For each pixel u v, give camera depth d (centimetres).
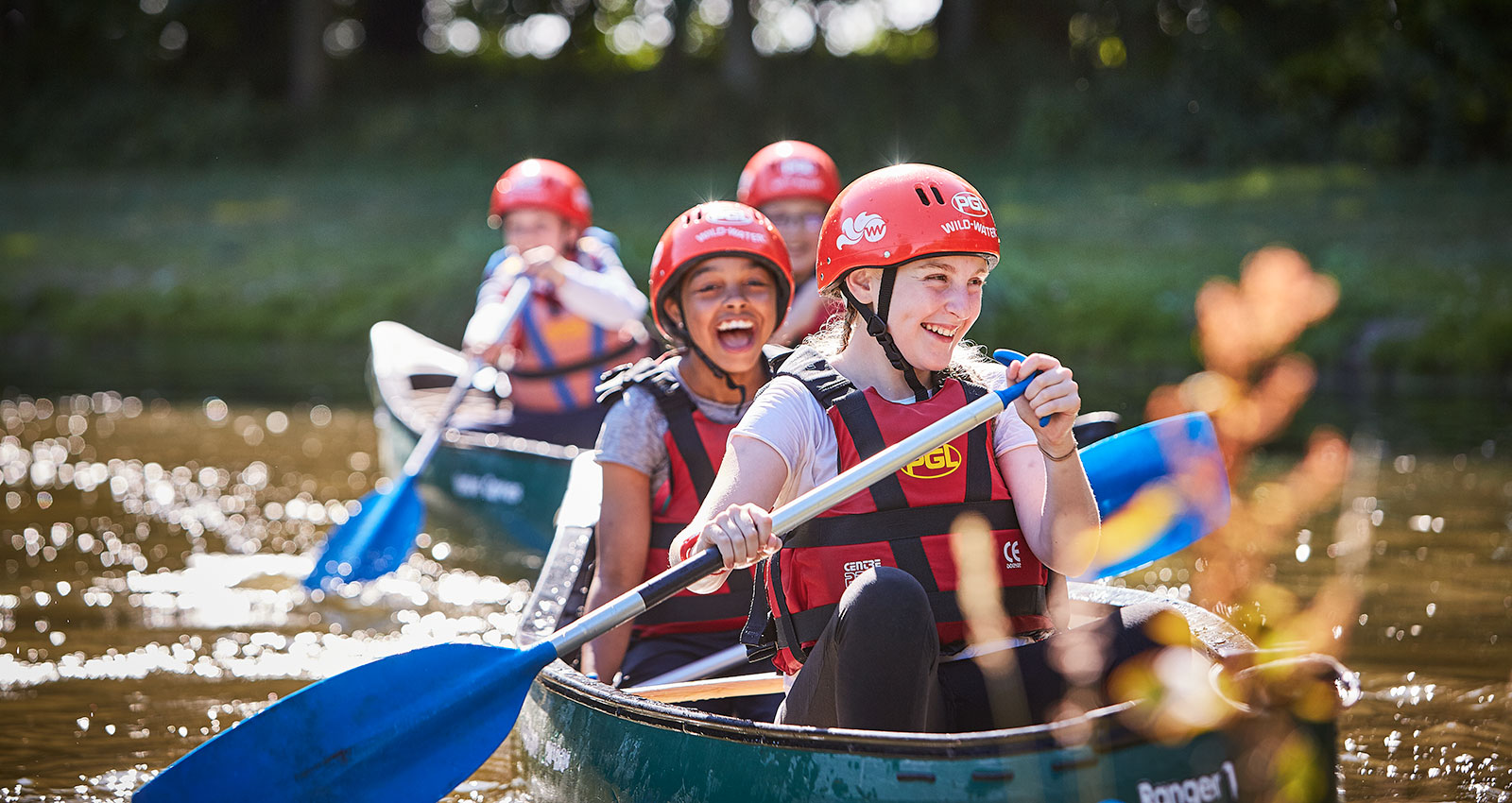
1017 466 515
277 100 4941
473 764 545
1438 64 3738
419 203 3878
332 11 5078
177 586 991
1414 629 847
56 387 2212
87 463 1515
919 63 4597
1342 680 446
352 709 537
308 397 2134
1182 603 589
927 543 502
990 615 497
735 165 4341
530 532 1091
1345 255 2670
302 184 4184
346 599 967
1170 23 4238
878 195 511
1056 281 2625
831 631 473
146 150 4544
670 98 4669
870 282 514
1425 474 1395
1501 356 2228
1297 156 3934
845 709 457
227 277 3170
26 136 4575
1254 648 509
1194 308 2461
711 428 655
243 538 1144
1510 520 1175
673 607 671
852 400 513
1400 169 3769
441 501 1217
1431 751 639
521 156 4444
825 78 4572
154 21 4778
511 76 5016
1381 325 2345
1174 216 3244
